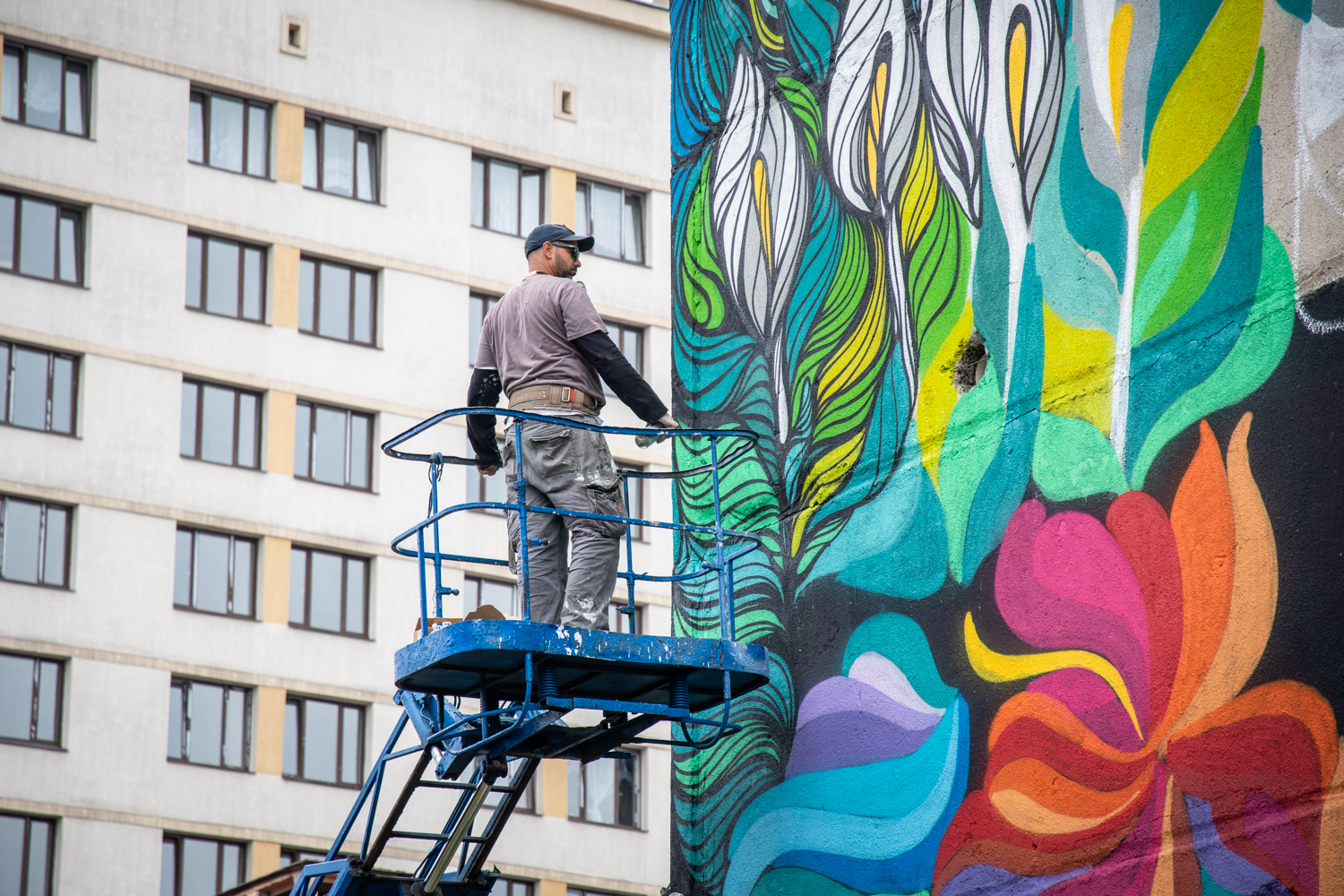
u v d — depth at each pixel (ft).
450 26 163.32
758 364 36.37
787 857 32.60
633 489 153.89
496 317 31.78
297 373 147.33
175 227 146.20
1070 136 29.32
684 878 35.32
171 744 135.13
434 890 36.32
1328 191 24.61
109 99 146.41
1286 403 24.64
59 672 133.80
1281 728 23.84
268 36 154.40
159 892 131.34
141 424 140.67
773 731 33.73
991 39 31.45
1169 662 25.72
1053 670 27.71
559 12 168.86
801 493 34.37
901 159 33.30
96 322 141.38
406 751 33.22
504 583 150.00
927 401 31.60
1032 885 27.22
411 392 151.33
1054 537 28.22
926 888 29.27
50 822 130.41
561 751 31.83
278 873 124.16
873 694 31.42
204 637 138.00
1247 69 26.20
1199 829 24.72
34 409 138.21
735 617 35.37
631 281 163.73
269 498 143.33
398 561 146.20
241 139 152.05
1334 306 24.20
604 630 29.94
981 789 28.60
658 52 173.06
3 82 143.33
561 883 142.00
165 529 139.13
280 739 137.90
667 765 148.97
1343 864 22.67
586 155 165.89
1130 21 28.45
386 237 154.40
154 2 150.00
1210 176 26.55
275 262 149.07
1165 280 27.04
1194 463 25.90
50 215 142.92
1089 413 27.99
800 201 35.99
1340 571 23.45
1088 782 26.63
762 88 37.81
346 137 156.87
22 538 134.92
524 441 30.32
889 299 33.04
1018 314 29.84
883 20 34.35
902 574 31.32
